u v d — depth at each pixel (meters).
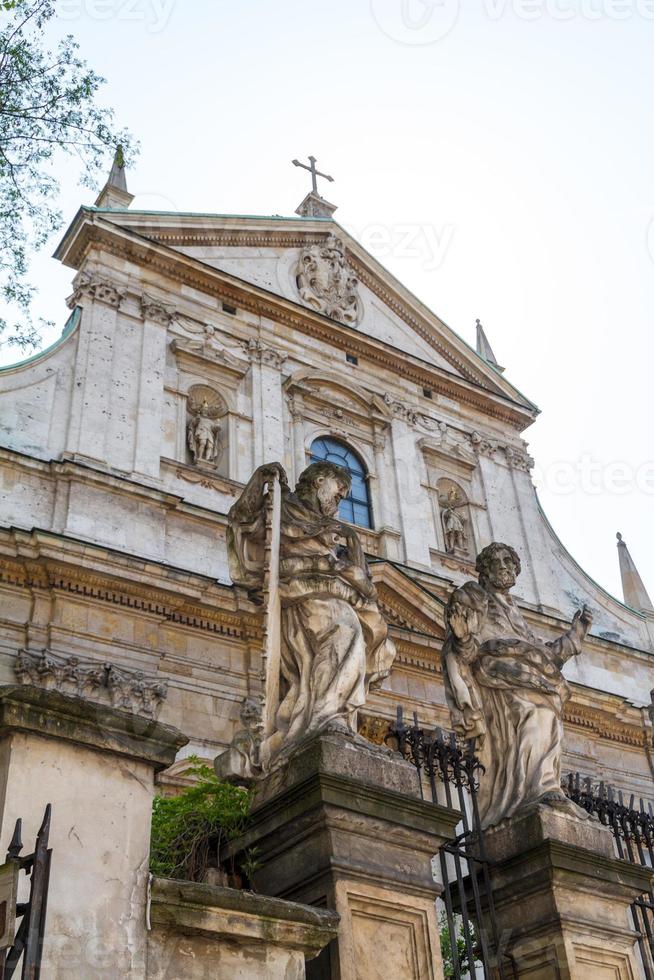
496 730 8.52
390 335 27.72
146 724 5.20
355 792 6.56
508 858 7.75
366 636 7.73
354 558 7.91
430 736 7.94
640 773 24.30
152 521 19.92
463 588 8.95
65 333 21.64
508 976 7.51
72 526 18.88
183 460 21.72
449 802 7.63
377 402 25.67
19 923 4.52
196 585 19.08
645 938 8.30
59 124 14.21
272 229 26.47
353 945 6.06
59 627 17.75
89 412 20.61
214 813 7.20
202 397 23.02
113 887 4.86
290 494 7.99
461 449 26.94
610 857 7.93
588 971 7.35
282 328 25.14
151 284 23.45
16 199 14.08
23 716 4.87
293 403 24.25
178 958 5.10
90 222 22.83
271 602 7.32
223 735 18.50
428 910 6.54
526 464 28.17
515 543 26.44
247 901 5.39
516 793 8.16
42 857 4.27
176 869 7.00
